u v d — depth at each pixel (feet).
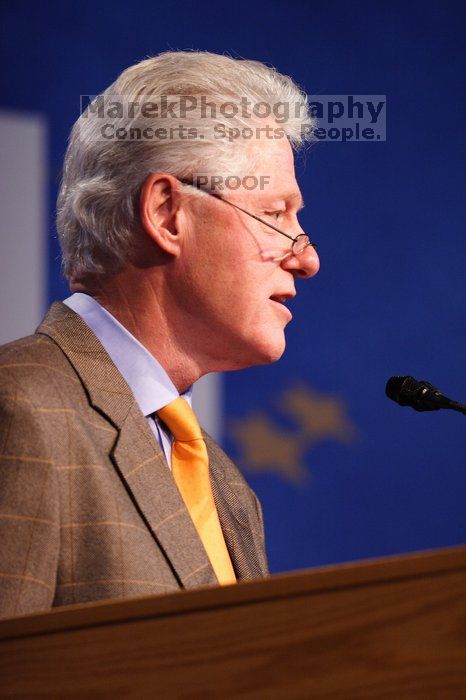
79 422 16.80
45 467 15.74
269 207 19.39
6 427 15.83
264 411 41.60
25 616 11.81
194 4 40.96
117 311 19.24
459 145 43.96
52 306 19.38
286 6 42.22
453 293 43.65
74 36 39.37
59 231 20.33
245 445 41.24
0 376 16.46
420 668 11.25
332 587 11.46
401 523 42.83
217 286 18.88
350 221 42.96
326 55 42.68
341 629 11.38
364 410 42.73
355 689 11.26
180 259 18.95
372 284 42.98
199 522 18.94
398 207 43.34
